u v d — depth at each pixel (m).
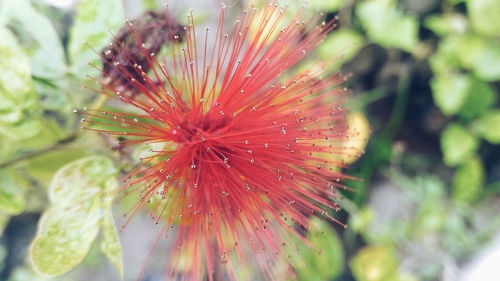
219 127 0.15
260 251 0.15
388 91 0.27
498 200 0.30
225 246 0.15
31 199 0.19
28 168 0.16
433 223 0.27
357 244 0.27
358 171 0.26
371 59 0.27
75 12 0.20
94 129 0.14
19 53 0.14
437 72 0.25
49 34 0.15
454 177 0.29
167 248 0.23
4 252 0.22
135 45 0.14
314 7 0.22
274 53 0.14
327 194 0.15
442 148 0.27
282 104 0.15
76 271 0.23
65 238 0.14
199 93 0.15
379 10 0.23
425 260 0.28
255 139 0.15
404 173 0.28
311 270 0.22
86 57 0.15
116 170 0.15
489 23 0.23
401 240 0.28
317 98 0.15
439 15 0.25
